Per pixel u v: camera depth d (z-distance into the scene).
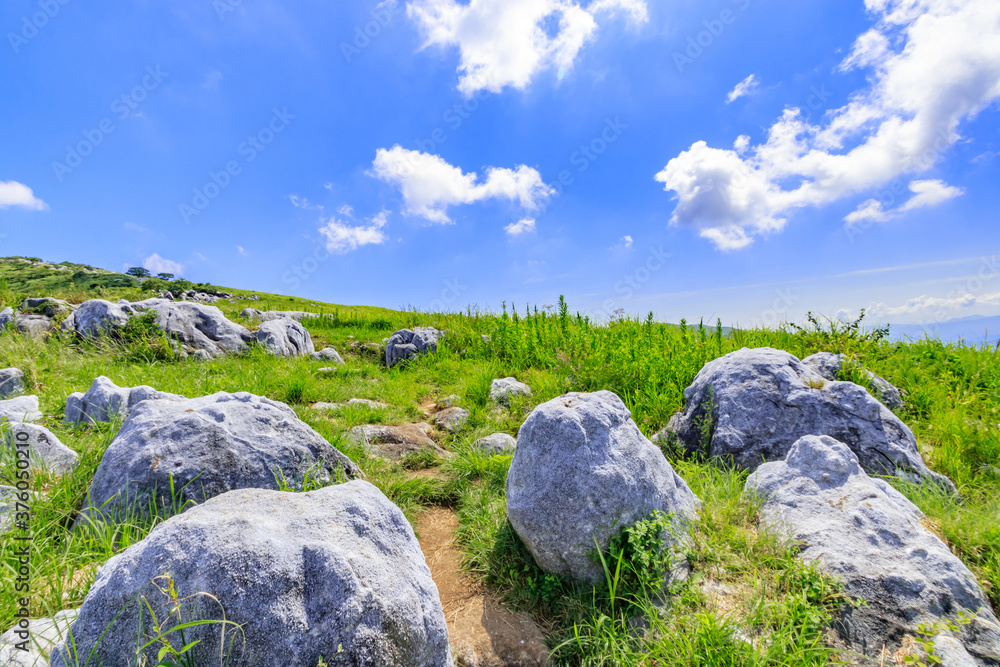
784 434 4.54
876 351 6.77
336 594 1.70
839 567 2.65
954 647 2.17
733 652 2.18
